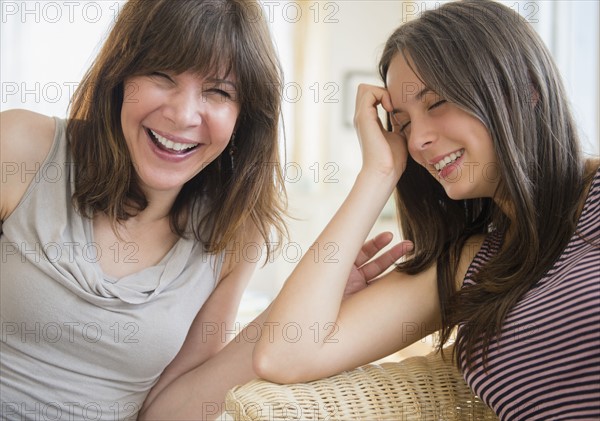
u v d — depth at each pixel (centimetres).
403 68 114
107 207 117
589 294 97
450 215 126
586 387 96
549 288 104
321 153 456
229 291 135
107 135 113
